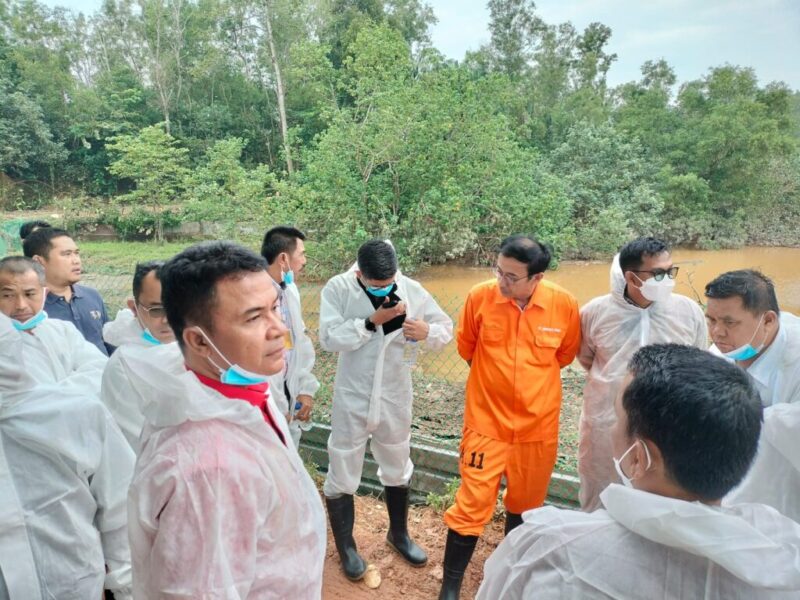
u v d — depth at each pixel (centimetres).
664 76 3064
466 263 1639
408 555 301
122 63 3469
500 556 113
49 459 165
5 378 160
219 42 3203
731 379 92
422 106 1553
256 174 1634
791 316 205
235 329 109
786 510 166
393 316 273
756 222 2050
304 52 1975
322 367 533
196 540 99
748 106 2044
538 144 2550
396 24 2991
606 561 91
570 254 1755
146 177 2203
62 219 2230
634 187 1980
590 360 288
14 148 2645
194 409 106
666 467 91
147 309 208
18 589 157
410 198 1603
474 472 263
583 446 286
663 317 259
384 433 296
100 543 178
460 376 618
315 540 133
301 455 394
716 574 85
